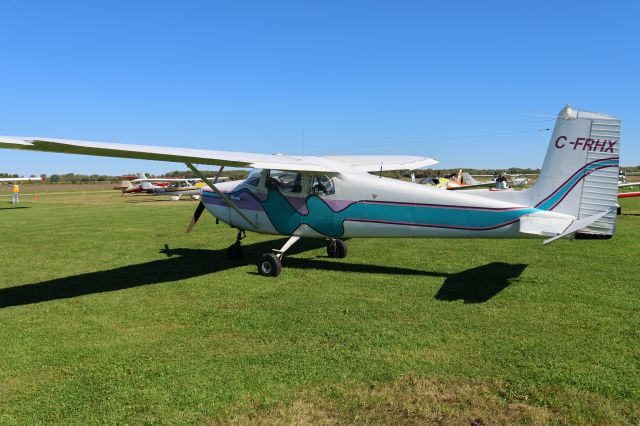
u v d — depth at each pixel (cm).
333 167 741
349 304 550
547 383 341
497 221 610
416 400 319
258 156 738
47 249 980
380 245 975
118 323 494
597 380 344
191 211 1942
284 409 310
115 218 1650
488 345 414
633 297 562
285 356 397
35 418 305
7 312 537
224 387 342
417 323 476
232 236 1162
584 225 519
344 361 384
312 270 747
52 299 591
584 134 561
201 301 574
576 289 601
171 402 322
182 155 594
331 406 314
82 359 398
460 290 606
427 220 658
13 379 362
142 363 388
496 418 297
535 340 425
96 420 301
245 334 454
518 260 800
